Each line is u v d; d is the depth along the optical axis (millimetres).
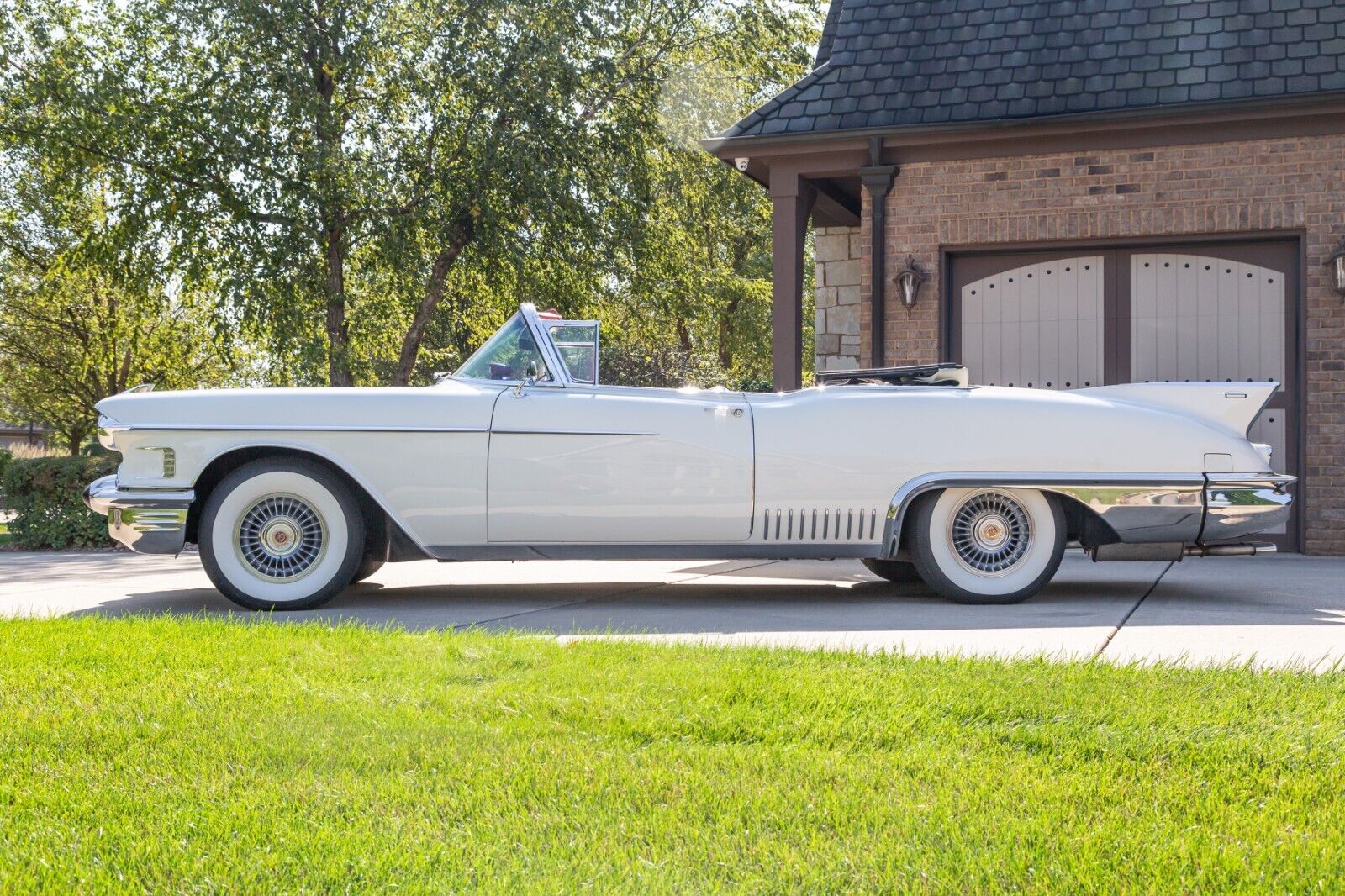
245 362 23891
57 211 20078
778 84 20672
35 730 2918
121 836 2180
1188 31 8773
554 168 17344
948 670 3635
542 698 3211
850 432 5648
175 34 16375
